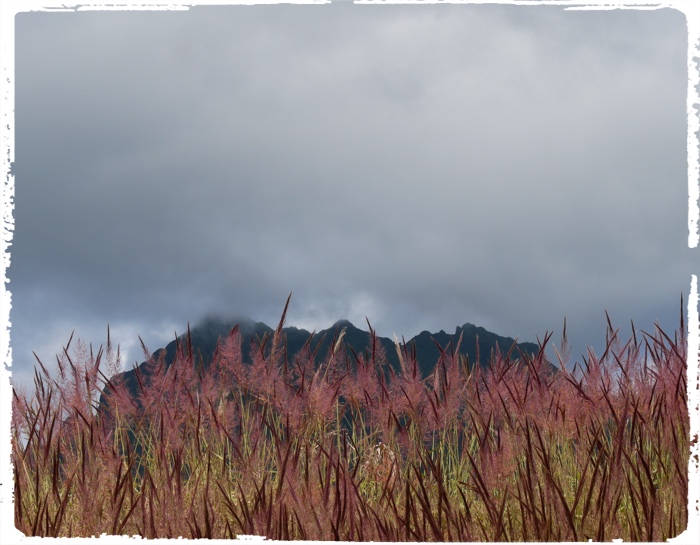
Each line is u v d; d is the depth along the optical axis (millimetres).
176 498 3121
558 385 3941
